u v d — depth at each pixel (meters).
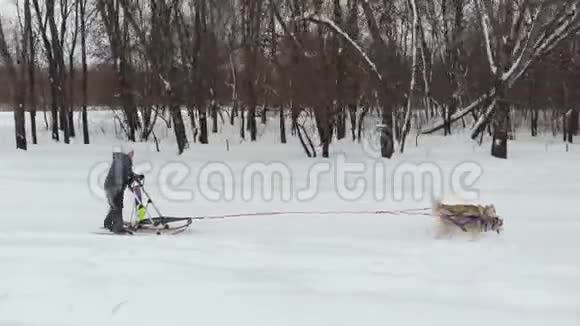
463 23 43.22
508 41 27.58
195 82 37.53
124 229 11.86
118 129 49.31
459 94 40.94
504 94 27.41
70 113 44.56
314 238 11.20
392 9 34.03
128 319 6.48
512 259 9.27
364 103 33.66
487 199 16.50
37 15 39.78
